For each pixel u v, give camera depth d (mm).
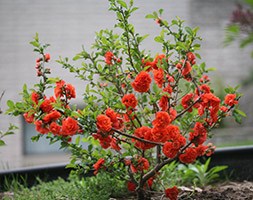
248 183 3705
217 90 6797
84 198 3137
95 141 3092
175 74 2877
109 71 2939
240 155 3875
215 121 2680
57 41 8797
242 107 9859
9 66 8719
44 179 3744
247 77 9320
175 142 2547
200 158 4020
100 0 8898
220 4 10062
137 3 9047
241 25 5020
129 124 2760
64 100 2641
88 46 8859
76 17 8859
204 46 10055
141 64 2850
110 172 2854
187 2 9531
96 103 2979
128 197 3242
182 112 2779
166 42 2861
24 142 8641
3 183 3680
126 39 2895
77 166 3004
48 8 8805
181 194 3254
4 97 8633
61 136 2627
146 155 3076
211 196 3178
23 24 8773
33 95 2568
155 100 2629
